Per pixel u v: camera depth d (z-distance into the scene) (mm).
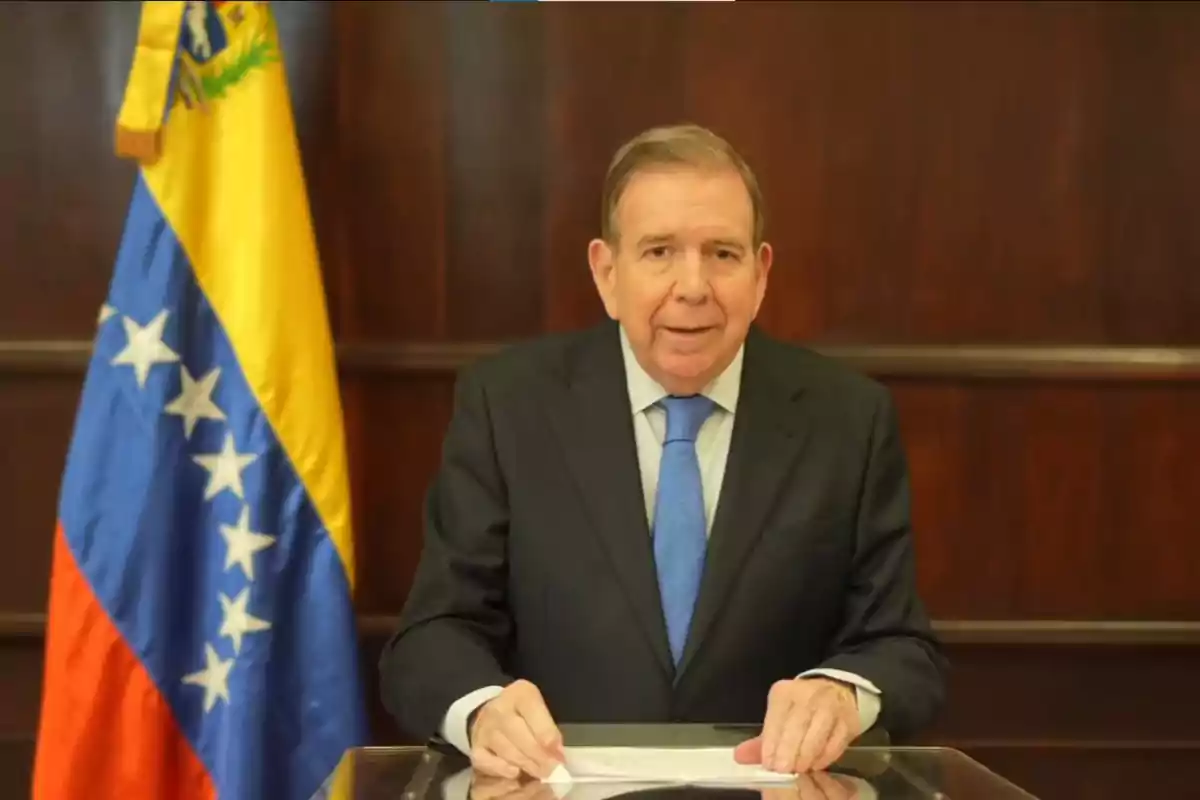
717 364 1442
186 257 1791
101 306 2094
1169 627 2193
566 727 1234
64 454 2119
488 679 1338
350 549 1855
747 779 1072
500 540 1509
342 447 1854
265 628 1784
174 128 1795
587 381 1550
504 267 2146
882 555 1520
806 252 2152
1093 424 2195
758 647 1444
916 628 1496
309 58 2109
